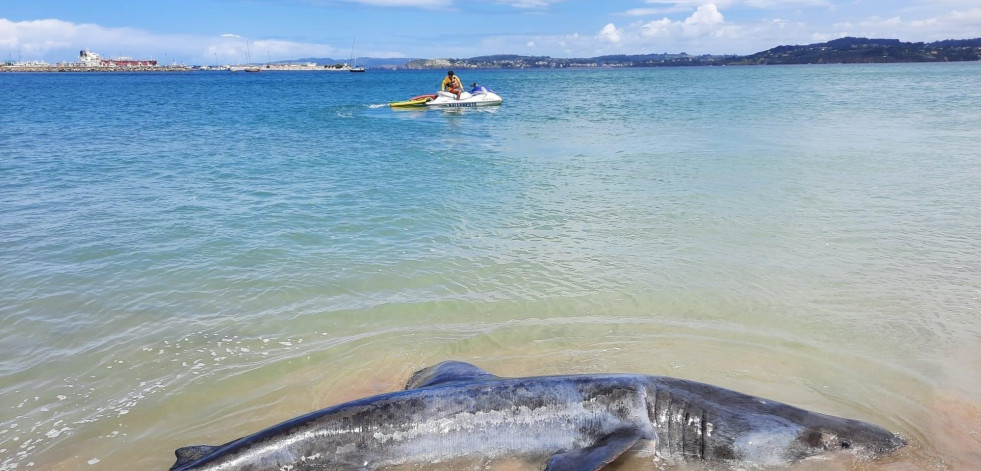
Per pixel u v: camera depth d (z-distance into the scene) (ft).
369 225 32.37
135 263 26.68
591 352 19.61
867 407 16.62
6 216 33.17
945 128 68.95
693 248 28.43
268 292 24.11
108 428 16.15
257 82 289.33
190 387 17.93
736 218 32.81
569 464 14.10
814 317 21.62
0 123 80.74
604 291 24.06
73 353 19.53
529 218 33.55
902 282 24.18
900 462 14.62
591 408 15.58
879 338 20.11
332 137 68.59
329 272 26.00
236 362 19.30
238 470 13.97
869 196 36.83
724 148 56.24
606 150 56.95
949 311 21.77
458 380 16.63
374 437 14.92
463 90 120.16
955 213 32.83
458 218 33.68
